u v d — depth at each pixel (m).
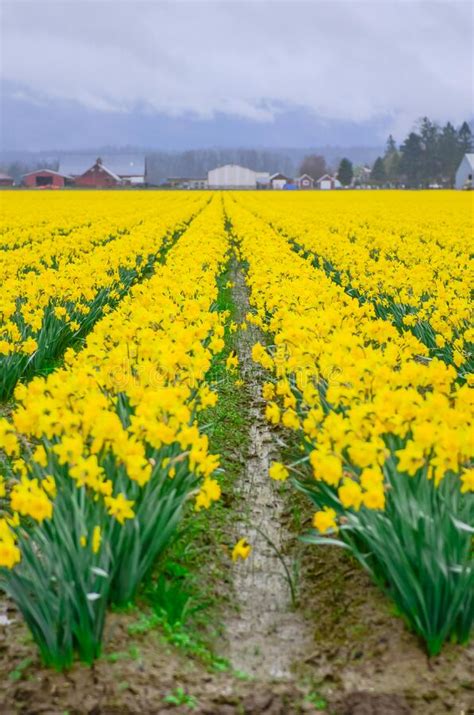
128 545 4.54
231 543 5.71
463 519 4.56
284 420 5.40
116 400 5.66
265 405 8.66
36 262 14.94
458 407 5.27
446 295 10.16
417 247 19.59
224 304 13.59
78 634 4.19
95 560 4.25
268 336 11.53
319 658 4.48
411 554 4.37
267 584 5.27
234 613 4.94
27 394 5.18
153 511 4.68
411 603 4.37
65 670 4.21
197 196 64.06
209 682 4.27
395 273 12.62
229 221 35.22
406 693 4.15
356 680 4.27
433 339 9.20
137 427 4.70
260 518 6.16
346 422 4.77
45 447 5.14
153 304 9.40
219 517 6.03
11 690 4.13
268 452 7.43
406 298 10.84
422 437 4.33
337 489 5.12
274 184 147.50
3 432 4.77
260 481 6.82
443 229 26.77
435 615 4.29
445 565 4.24
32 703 4.05
